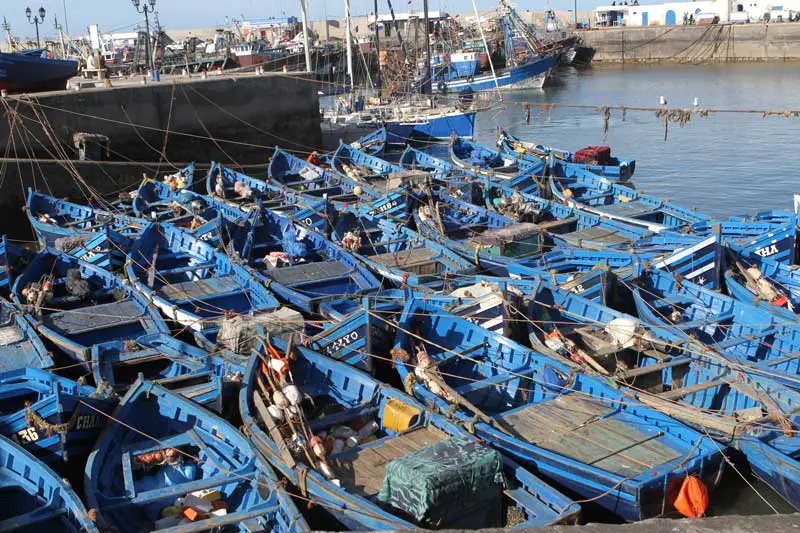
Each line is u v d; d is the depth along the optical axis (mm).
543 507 12945
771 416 15125
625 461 14297
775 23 98500
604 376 16734
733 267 23719
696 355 17812
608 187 35094
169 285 23031
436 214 28938
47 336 19469
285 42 104375
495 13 124375
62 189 37438
